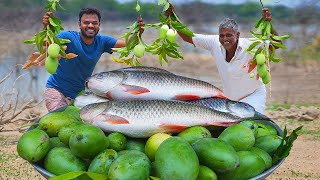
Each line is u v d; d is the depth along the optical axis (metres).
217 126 2.90
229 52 4.86
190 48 23.47
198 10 28.94
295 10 24.00
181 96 3.01
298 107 12.45
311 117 10.80
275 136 2.90
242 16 25.73
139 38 3.19
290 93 14.91
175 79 3.03
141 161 2.48
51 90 5.29
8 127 9.39
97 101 3.09
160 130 2.77
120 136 2.73
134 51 3.08
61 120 2.92
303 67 19.42
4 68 16.31
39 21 21.42
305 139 8.88
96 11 5.04
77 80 5.30
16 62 17.44
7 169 6.76
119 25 24.73
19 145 2.71
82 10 5.03
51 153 2.70
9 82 13.39
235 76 4.92
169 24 3.19
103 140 2.61
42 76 15.34
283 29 23.33
